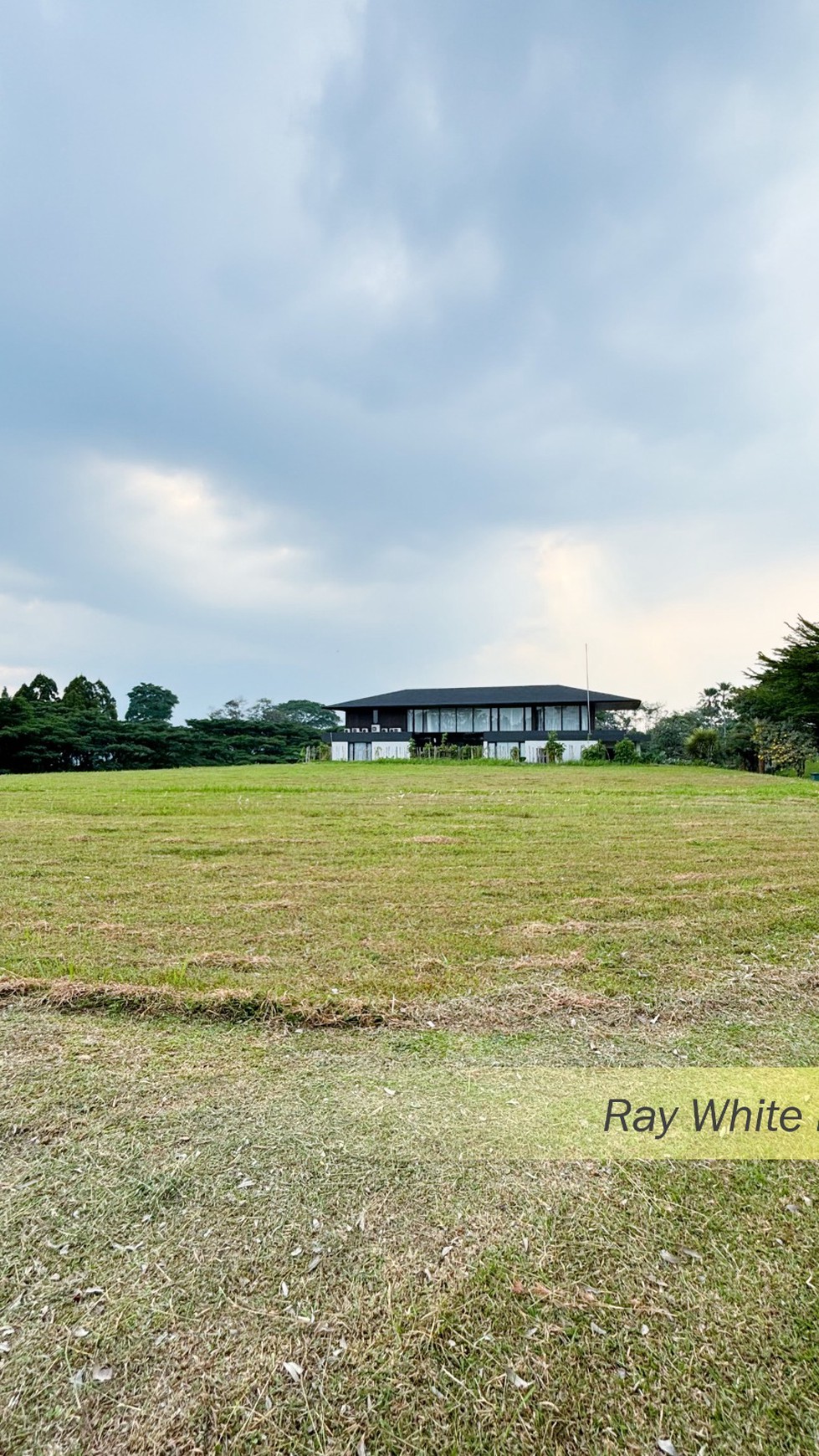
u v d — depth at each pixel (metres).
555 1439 1.39
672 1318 1.68
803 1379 1.52
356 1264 1.84
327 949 4.48
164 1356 1.57
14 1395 1.48
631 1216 2.04
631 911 5.40
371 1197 2.11
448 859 7.57
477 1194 2.13
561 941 4.68
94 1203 2.07
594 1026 3.39
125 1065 2.94
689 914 5.34
